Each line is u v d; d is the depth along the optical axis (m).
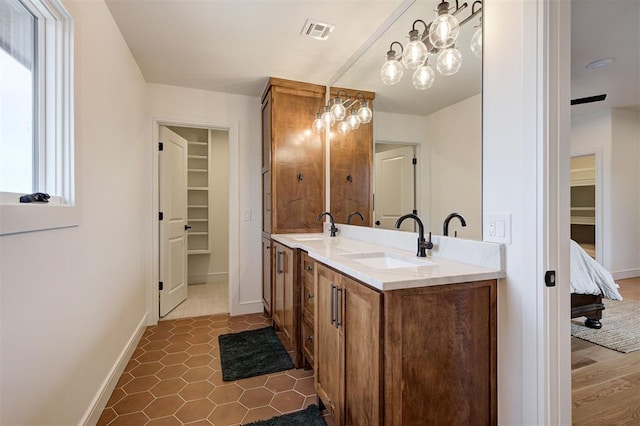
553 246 1.12
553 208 1.12
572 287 2.57
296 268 2.19
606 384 1.91
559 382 1.12
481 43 1.37
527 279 1.16
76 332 1.41
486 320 1.24
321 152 3.10
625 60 2.74
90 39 1.59
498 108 1.28
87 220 1.54
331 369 1.53
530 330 1.14
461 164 1.50
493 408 1.25
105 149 1.82
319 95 3.09
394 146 2.09
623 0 1.92
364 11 1.94
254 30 2.14
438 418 1.16
